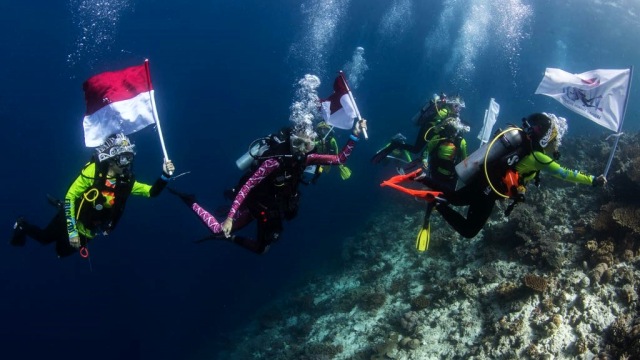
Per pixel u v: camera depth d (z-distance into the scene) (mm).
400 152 9945
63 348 21156
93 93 3855
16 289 28438
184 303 19328
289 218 4355
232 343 12789
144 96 4008
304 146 3961
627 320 5973
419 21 32469
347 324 9398
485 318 7254
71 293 24922
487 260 8312
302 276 14250
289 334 10844
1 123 50562
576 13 22641
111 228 4016
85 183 3727
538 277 6848
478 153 3973
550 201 9062
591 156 10469
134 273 24078
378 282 10242
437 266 9375
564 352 5973
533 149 3674
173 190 4320
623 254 6785
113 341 19781
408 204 13070
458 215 4254
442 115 7676
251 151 4398
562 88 4348
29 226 4090
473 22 26562
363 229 13516
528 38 24094
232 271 19188
